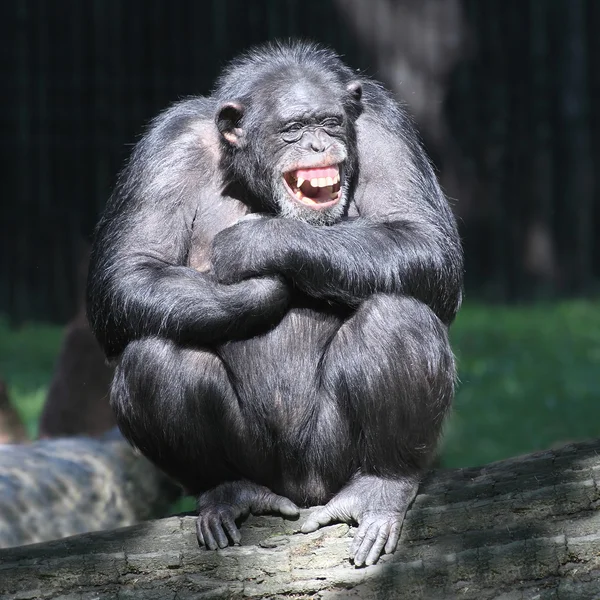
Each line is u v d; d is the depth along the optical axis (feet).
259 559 72.54
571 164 318.04
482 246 317.83
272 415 78.38
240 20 299.17
